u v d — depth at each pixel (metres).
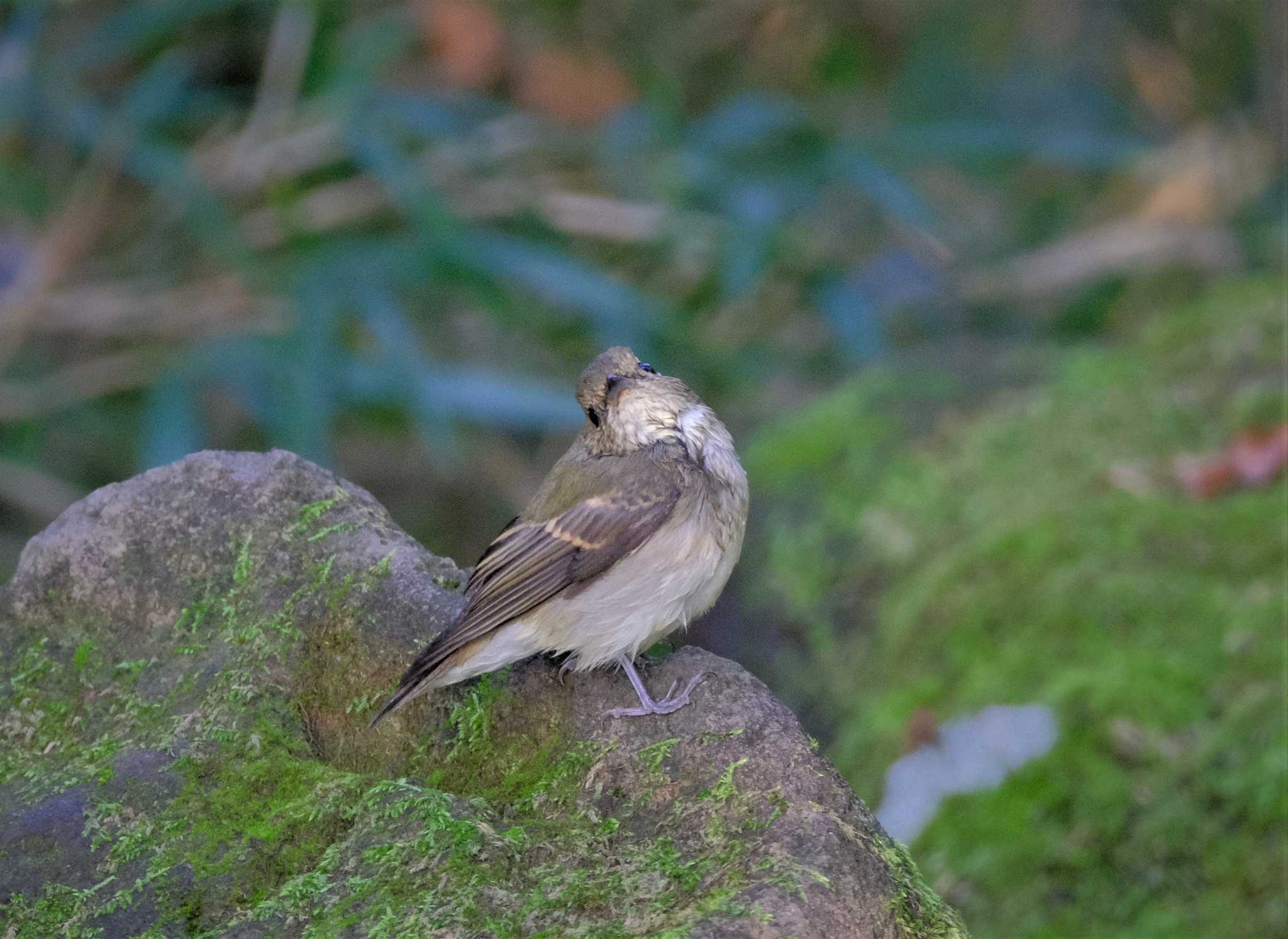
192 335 13.52
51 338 14.20
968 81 17.17
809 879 4.47
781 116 13.36
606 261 14.94
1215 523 9.90
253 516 5.89
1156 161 17.19
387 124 13.03
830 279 13.73
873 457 11.71
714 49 16.77
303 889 4.65
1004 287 16.03
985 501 10.83
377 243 12.27
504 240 12.18
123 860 4.86
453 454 11.78
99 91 14.62
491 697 5.52
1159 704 8.65
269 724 5.32
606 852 4.80
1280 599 9.09
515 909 4.48
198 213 12.15
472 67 14.39
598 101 14.75
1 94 12.43
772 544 11.20
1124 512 10.20
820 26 16.88
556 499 5.76
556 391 11.88
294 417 11.20
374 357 12.88
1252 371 11.71
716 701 5.30
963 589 9.91
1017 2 17.81
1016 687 9.05
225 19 14.60
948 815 8.61
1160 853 7.98
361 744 5.54
